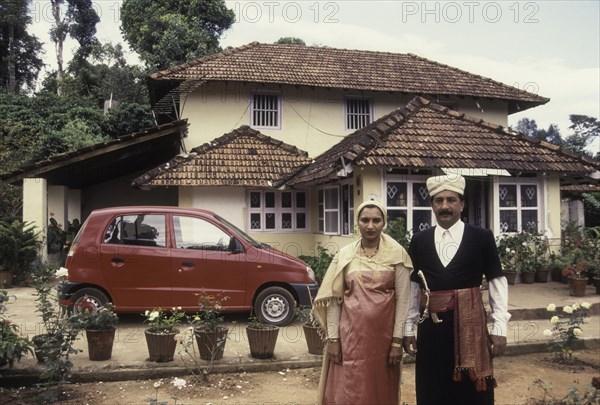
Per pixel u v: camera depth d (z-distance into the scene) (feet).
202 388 17.84
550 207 38.09
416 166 32.07
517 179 37.68
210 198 42.22
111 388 17.85
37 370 18.10
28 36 113.39
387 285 11.41
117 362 19.70
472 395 11.19
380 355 11.09
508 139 38.70
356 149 32.37
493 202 37.11
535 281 37.24
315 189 44.60
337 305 11.73
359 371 11.00
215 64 48.91
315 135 49.14
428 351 11.48
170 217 25.86
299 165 43.91
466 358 10.94
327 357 11.74
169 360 19.85
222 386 18.03
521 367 20.80
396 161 32.12
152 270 24.99
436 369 11.32
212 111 47.26
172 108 51.37
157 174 40.55
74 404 16.28
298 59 53.57
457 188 11.70
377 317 11.12
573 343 22.72
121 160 44.34
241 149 44.83
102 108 97.71
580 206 65.98
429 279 11.59
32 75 116.67
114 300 24.72
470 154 34.94
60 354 17.25
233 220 42.52
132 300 24.81
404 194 34.12
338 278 11.69
